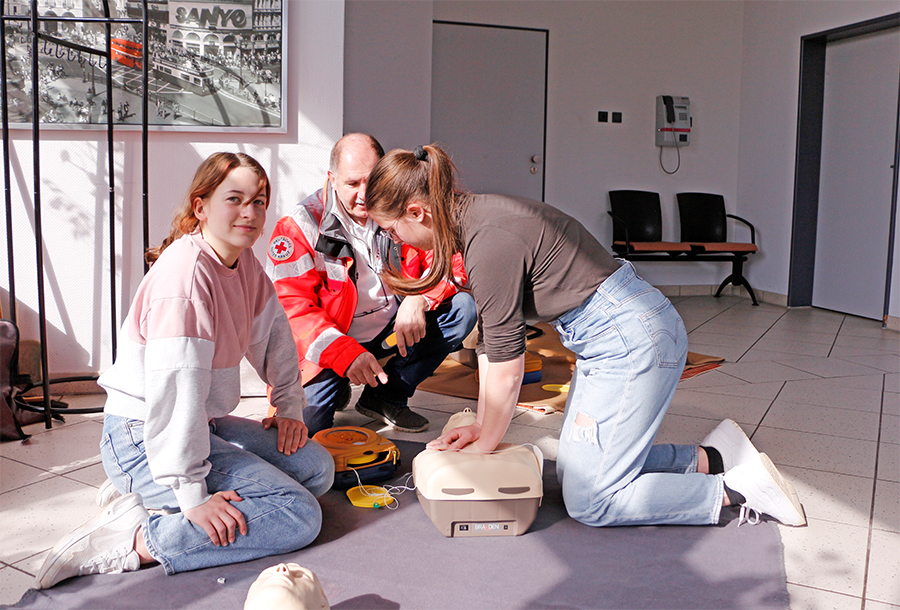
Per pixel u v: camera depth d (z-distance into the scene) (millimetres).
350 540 1753
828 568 1664
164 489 1668
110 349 2994
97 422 2643
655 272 6559
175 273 1544
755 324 5133
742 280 6293
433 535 1785
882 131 5355
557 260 1694
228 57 2895
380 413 2662
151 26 2830
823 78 5883
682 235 6418
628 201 6289
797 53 5930
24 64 2785
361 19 4055
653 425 1769
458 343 2600
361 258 2477
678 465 1966
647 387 1728
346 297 2398
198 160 2941
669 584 1559
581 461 1817
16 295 2902
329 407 2389
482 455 1822
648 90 6422
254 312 1829
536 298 1743
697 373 3574
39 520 1842
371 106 4141
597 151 6363
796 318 5457
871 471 2281
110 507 1621
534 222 1673
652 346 1707
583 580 1573
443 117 5969
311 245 2338
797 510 1849
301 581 1340
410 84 4195
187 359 1503
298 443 1858
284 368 1906
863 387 3338
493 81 6059
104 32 2809
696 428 2686
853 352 4152
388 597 1491
